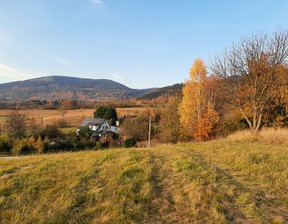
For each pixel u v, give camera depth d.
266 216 3.15
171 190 4.26
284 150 7.60
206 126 15.89
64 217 3.10
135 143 27.45
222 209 3.38
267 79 11.18
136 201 3.74
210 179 4.73
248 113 13.65
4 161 8.52
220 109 24.89
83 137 32.56
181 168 5.71
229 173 5.34
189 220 3.06
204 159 6.91
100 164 6.48
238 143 10.33
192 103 20.84
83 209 3.39
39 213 3.22
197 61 20.50
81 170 5.72
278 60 11.02
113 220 3.02
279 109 12.91
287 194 3.80
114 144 30.62
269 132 11.36
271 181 4.53
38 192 4.16
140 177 4.96
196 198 3.75
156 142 30.83
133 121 41.91
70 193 4.05
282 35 10.89
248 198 3.77
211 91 21.50
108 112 62.78
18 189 4.32
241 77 12.50
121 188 4.23
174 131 23.53
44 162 7.26
